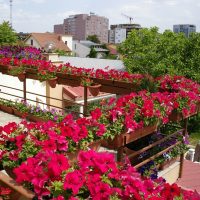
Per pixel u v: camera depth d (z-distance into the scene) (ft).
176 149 16.30
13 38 89.10
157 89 15.78
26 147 7.99
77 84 21.29
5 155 7.91
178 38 79.25
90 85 19.89
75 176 6.28
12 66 24.18
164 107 13.28
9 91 31.35
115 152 14.48
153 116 12.64
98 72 20.17
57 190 6.24
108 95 38.70
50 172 6.44
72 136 9.32
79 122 10.39
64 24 444.96
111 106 12.57
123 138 11.71
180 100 14.32
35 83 33.71
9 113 23.18
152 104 12.48
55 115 20.27
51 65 23.43
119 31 369.30
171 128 16.60
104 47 223.10
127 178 6.80
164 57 77.51
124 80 18.79
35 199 6.29
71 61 85.61
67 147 8.93
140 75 18.52
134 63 82.69
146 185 7.20
